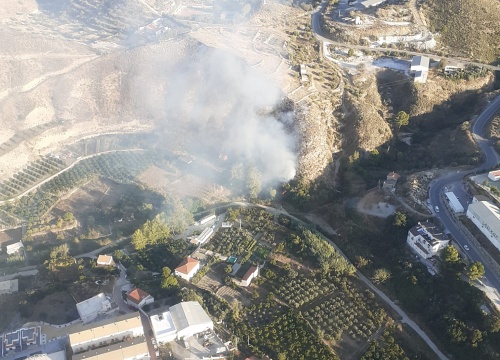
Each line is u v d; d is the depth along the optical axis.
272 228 153.00
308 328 121.06
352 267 136.12
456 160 160.75
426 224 138.00
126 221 162.62
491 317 113.38
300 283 133.62
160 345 117.31
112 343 115.44
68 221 163.50
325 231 152.88
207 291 132.88
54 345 116.88
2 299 134.88
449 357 114.31
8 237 160.38
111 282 137.12
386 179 158.75
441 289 125.62
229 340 119.00
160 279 135.62
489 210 132.50
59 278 139.75
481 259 128.38
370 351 114.50
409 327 121.62
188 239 151.50
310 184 167.00
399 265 133.88
